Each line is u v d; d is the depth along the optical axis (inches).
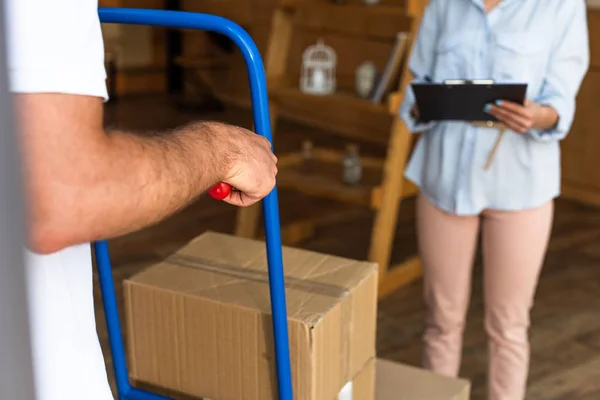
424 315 118.3
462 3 75.9
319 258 51.1
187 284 47.7
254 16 261.7
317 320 42.7
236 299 45.5
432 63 80.0
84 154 23.9
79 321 30.3
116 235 25.9
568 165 179.3
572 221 163.2
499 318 79.0
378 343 109.2
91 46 25.2
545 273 134.6
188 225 154.8
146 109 259.8
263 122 37.2
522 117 69.2
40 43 23.7
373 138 225.3
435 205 78.9
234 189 33.9
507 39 72.6
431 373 67.8
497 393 80.4
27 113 23.1
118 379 50.6
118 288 118.5
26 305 23.9
